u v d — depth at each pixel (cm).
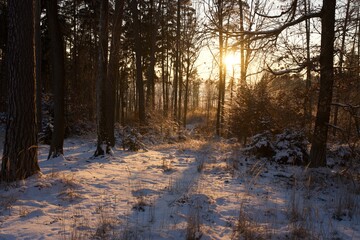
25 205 502
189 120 3350
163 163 827
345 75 797
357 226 482
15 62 629
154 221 459
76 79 2211
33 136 656
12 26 627
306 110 972
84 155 1070
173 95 2612
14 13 624
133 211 497
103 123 991
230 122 1318
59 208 497
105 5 953
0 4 2011
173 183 658
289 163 872
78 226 429
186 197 557
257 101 1125
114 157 958
